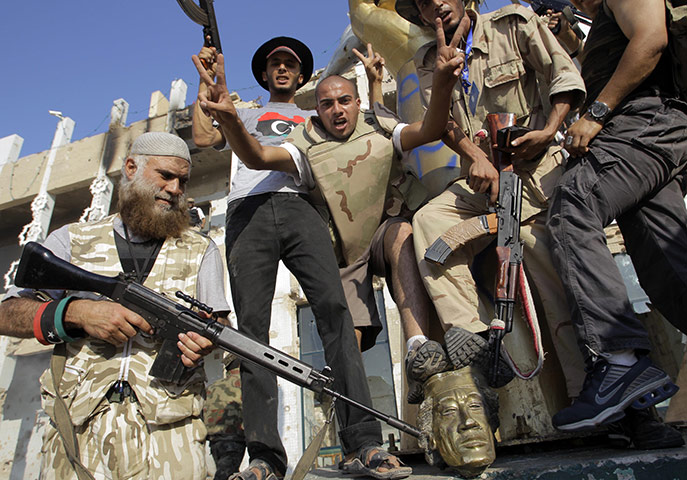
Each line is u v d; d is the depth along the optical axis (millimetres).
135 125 14656
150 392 1881
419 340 2465
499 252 2354
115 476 1771
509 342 2570
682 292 2277
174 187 2264
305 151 2693
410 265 2719
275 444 2152
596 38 2738
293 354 10227
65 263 1986
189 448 1895
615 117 2402
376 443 2229
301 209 2668
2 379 13586
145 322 1942
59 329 1868
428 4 3160
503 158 2609
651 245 2367
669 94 2451
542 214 2605
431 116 2496
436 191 3064
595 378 1996
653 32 2279
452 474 2010
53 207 15000
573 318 2119
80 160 14680
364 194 2674
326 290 2465
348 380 2287
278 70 3361
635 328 1976
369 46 3195
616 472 1768
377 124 2854
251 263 2547
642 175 2260
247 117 3223
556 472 1819
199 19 2738
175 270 2188
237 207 2732
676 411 2672
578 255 2148
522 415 2430
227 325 2152
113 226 2242
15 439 13219
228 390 3822
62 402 1799
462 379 2152
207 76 2223
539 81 3080
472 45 3070
